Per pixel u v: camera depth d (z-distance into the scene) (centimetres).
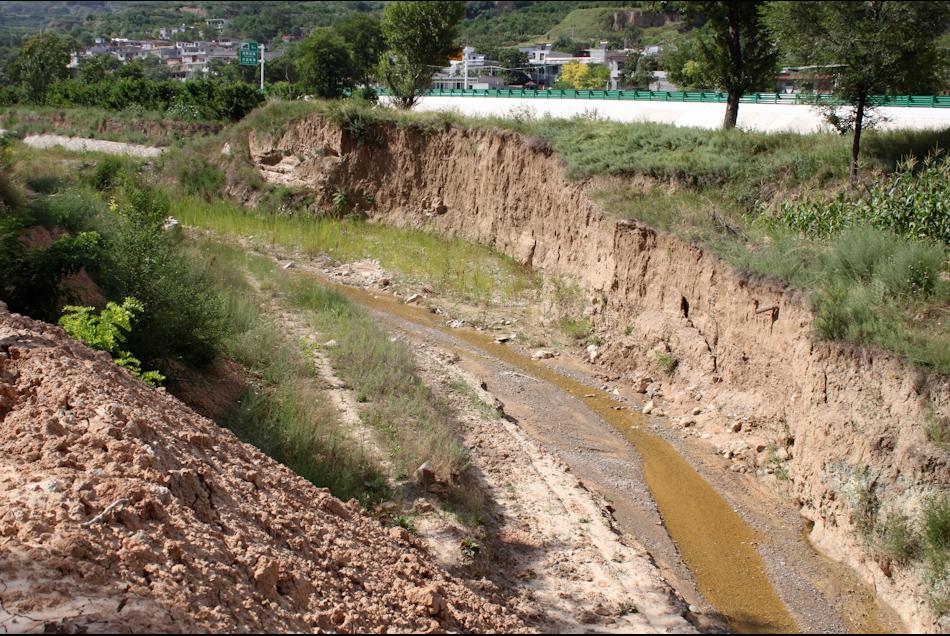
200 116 4544
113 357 1103
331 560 759
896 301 1223
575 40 11456
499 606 836
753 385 1428
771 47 2336
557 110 3684
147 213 1528
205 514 690
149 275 1280
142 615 503
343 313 1809
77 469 663
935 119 2422
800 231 1658
